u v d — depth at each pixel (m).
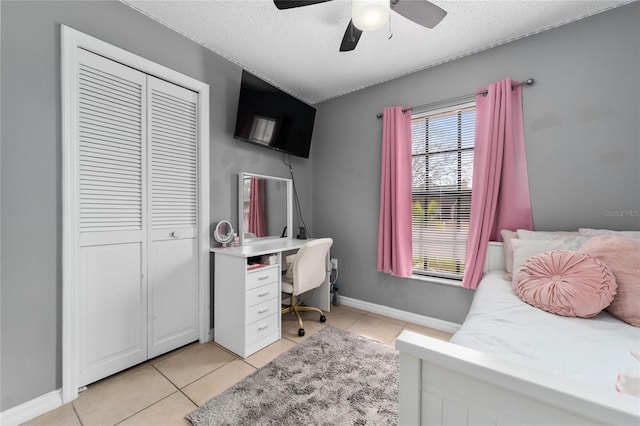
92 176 1.56
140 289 1.78
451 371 0.59
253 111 2.38
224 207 2.34
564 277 1.28
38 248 1.37
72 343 1.46
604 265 1.23
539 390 0.47
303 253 2.23
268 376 1.65
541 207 1.94
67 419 1.32
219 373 1.70
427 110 2.46
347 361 1.82
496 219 2.12
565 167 1.86
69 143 1.45
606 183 1.73
